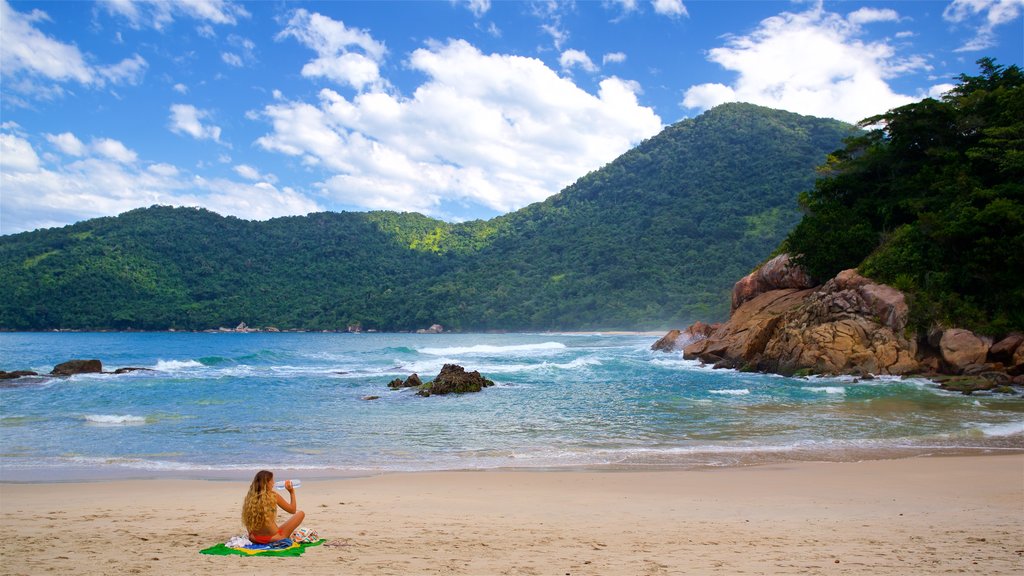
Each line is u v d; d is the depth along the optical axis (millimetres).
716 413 21297
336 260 177625
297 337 115188
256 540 6863
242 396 26688
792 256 44281
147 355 58562
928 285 33406
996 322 30766
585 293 140375
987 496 10148
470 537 7465
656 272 136625
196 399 25703
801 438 16703
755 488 11047
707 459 14180
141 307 134625
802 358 33938
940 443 15836
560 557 6434
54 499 10336
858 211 43219
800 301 40312
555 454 14906
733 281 126000
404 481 11859
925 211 38000
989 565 6004
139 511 9266
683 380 32438
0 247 140125
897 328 32469
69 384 30719
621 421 19859
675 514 9008
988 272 32531
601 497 10359
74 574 5699
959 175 37750
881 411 21359
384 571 5859
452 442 16578
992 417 19953
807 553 6559
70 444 16312
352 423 19781
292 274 168250
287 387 30141
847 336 33000
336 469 13273
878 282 35094
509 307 144750
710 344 43688
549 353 57688
